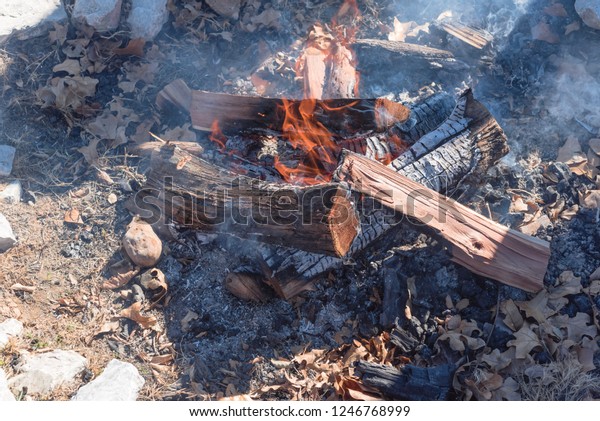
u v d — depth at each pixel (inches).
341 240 58.2
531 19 77.0
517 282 61.1
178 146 66.1
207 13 78.2
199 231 62.9
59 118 72.1
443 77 74.2
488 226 61.3
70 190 68.4
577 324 60.6
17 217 66.6
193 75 75.1
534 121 72.0
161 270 63.7
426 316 61.2
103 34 75.4
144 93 73.7
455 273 62.6
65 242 65.6
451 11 79.5
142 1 75.7
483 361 59.4
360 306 62.0
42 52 75.5
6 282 63.2
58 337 61.0
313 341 61.1
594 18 74.5
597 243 64.4
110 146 70.6
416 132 67.2
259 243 61.2
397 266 62.9
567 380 58.3
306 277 60.9
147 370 60.1
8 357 59.6
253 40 77.3
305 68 71.7
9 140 70.7
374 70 74.5
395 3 80.6
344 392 58.3
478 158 64.4
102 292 63.1
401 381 57.8
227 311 62.3
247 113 65.8
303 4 79.7
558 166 68.9
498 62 74.8
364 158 60.7
